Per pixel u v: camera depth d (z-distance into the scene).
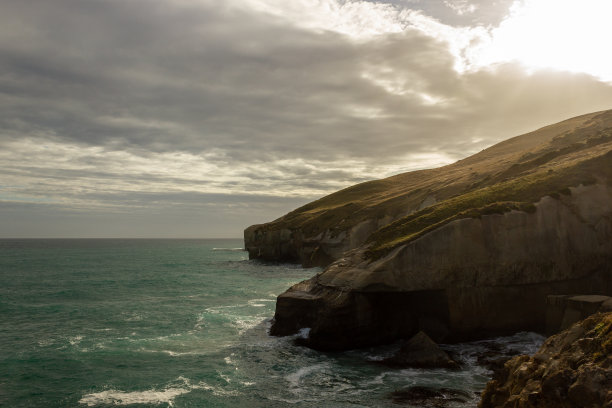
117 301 46.56
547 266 29.36
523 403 10.78
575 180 32.97
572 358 10.73
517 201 31.89
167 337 30.03
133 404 18.59
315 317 28.62
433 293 28.03
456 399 18.20
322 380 21.16
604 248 30.61
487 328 27.95
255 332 31.30
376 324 27.47
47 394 19.78
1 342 29.03
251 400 18.83
